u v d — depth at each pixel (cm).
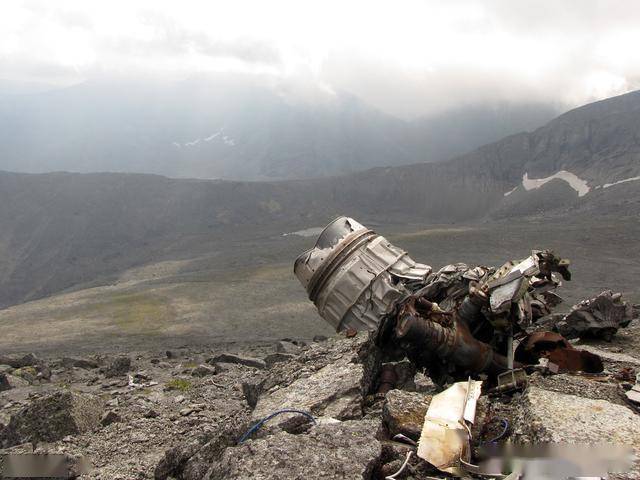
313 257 1205
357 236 1193
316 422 788
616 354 1206
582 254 15662
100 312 12781
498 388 797
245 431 773
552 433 575
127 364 2705
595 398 703
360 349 1039
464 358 857
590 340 1380
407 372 1021
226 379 2095
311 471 560
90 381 2525
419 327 859
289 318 10706
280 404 927
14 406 1920
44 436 1223
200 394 1738
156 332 10181
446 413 643
